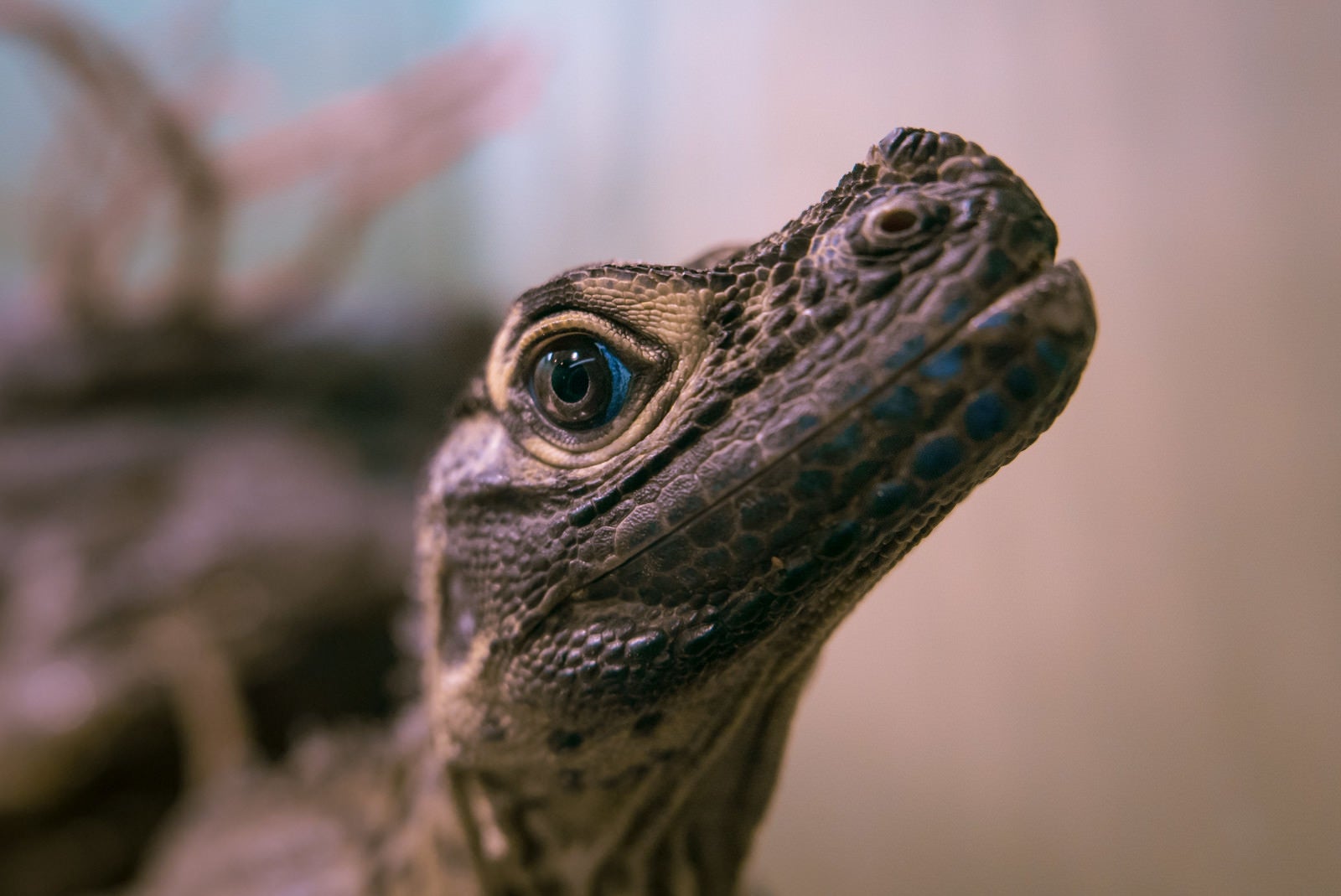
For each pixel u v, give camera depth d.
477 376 0.15
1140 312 0.23
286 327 0.51
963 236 0.12
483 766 0.15
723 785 0.15
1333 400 0.20
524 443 0.14
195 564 0.39
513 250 0.44
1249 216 0.21
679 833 0.16
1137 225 0.23
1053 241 0.12
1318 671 0.21
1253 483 0.21
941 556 0.26
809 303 0.12
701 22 0.32
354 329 0.51
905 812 0.26
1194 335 0.22
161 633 0.38
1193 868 0.22
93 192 0.48
